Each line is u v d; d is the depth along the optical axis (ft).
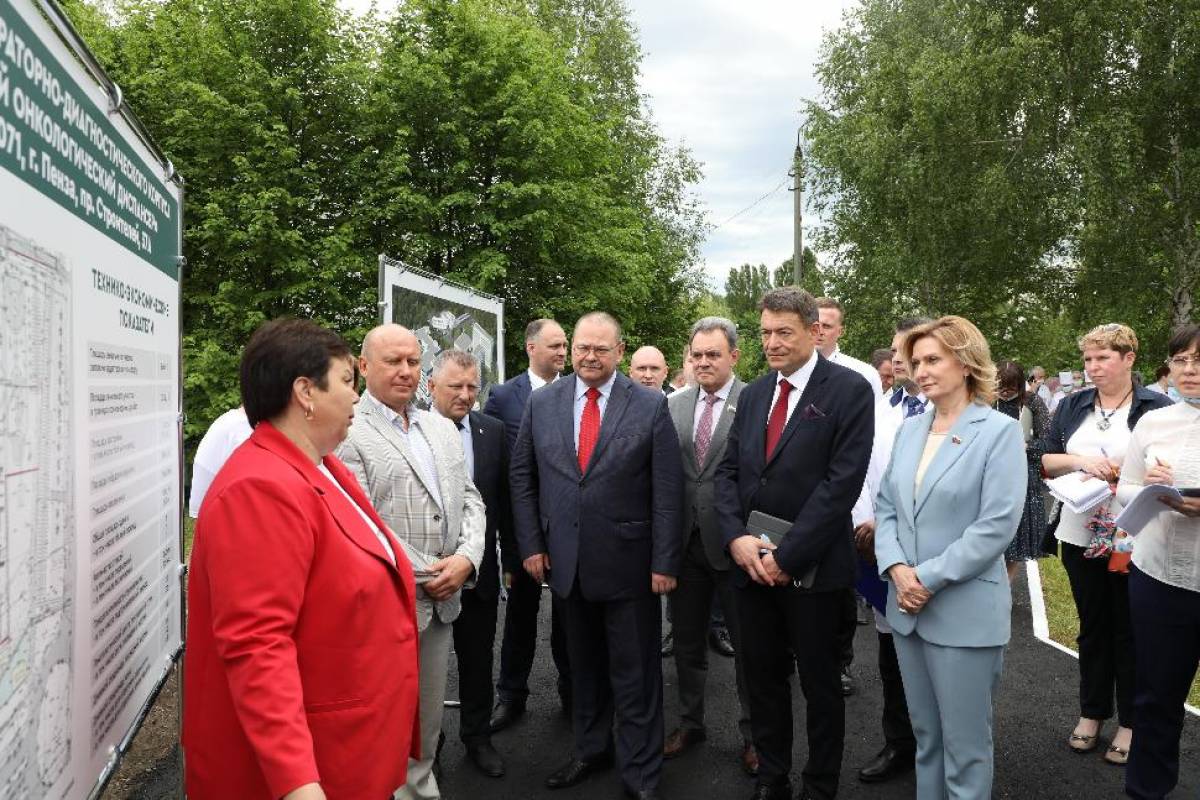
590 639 12.06
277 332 6.47
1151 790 10.28
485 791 11.69
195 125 51.80
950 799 9.43
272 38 55.21
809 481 10.62
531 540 12.19
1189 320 56.24
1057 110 56.80
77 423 6.11
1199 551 9.76
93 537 6.47
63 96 5.85
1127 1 54.44
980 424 9.55
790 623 10.68
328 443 6.71
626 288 62.95
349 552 6.36
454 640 12.48
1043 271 63.87
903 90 61.98
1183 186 54.24
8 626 4.85
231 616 5.60
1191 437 10.15
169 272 9.27
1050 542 13.55
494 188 54.95
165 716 13.58
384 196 55.31
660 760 11.53
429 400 16.94
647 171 85.30
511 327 58.80
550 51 64.08
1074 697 14.97
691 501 13.23
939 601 9.38
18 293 5.03
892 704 12.13
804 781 10.83
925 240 59.88
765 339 11.02
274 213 51.42
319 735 6.14
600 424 11.92
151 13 58.18
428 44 58.39
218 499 5.80
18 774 4.98
